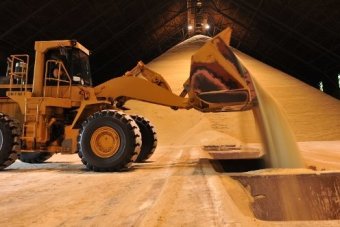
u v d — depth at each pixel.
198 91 6.02
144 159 7.56
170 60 30.55
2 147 6.38
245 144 14.09
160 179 4.89
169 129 17.53
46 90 6.77
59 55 6.88
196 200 3.36
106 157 5.91
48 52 6.94
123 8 29.78
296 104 21.61
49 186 4.45
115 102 7.08
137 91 6.61
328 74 37.56
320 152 10.38
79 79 6.89
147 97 6.55
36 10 24.12
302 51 36.16
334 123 19.25
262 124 6.29
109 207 3.21
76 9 26.22
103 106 6.72
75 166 7.21
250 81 5.83
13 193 3.98
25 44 26.88
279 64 41.38
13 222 2.75
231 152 8.59
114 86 6.68
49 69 6.85
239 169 7.45
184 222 2.63
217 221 2.66
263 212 3.98
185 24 41.12
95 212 3.03
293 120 19.50
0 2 21.94
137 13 32.19
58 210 3.13
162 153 10.23
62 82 6.77
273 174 4.25
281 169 4.97
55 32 27.78
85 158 5.99
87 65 7.47
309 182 4.17
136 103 20.50
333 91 37.09
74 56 6.92
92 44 32.62
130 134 5.90
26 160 8.20
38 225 2.66
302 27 31.83
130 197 3.64
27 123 6.54
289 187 4.16
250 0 31.88
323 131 18.36
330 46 32.59
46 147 6.61
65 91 6.73
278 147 6.25
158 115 18.92
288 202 4.06
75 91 6.72
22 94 6.62
